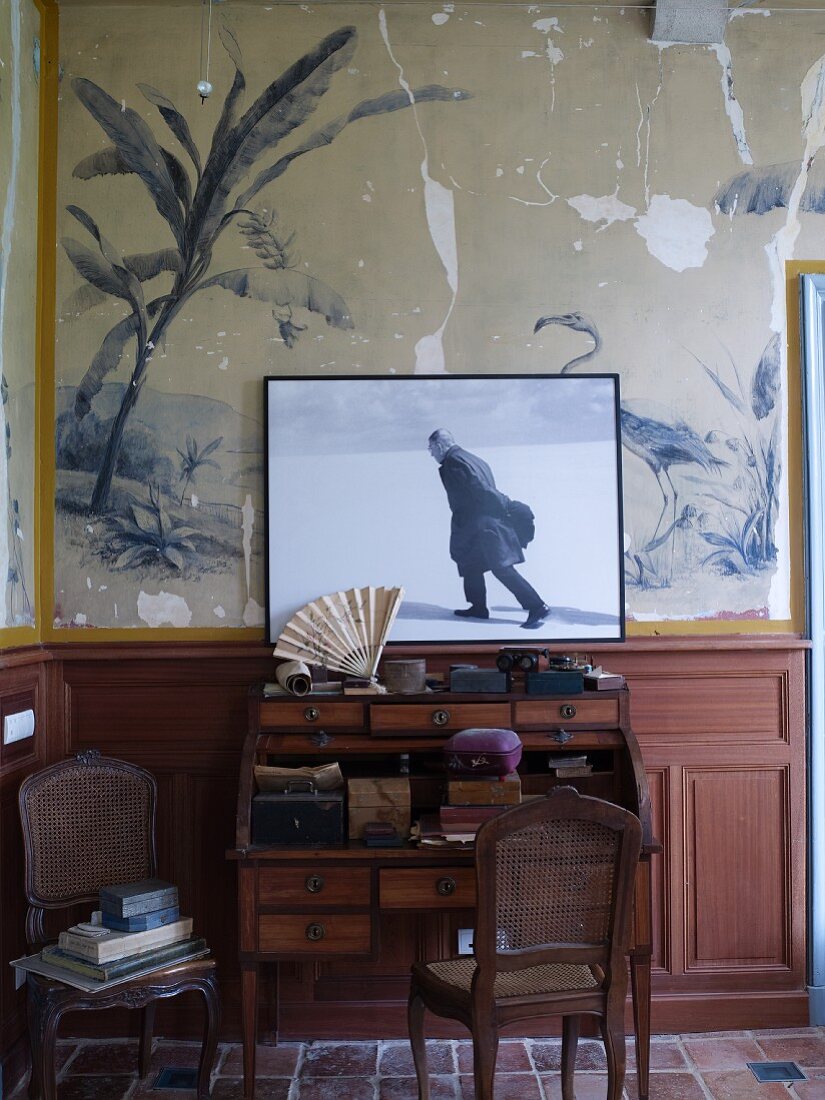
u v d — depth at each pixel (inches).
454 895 109.0
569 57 134.7
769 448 134.0
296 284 132.3
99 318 131.7
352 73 133.6
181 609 130.6
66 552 130.6
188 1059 121.7
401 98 133.6
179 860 129.6
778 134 135.5
